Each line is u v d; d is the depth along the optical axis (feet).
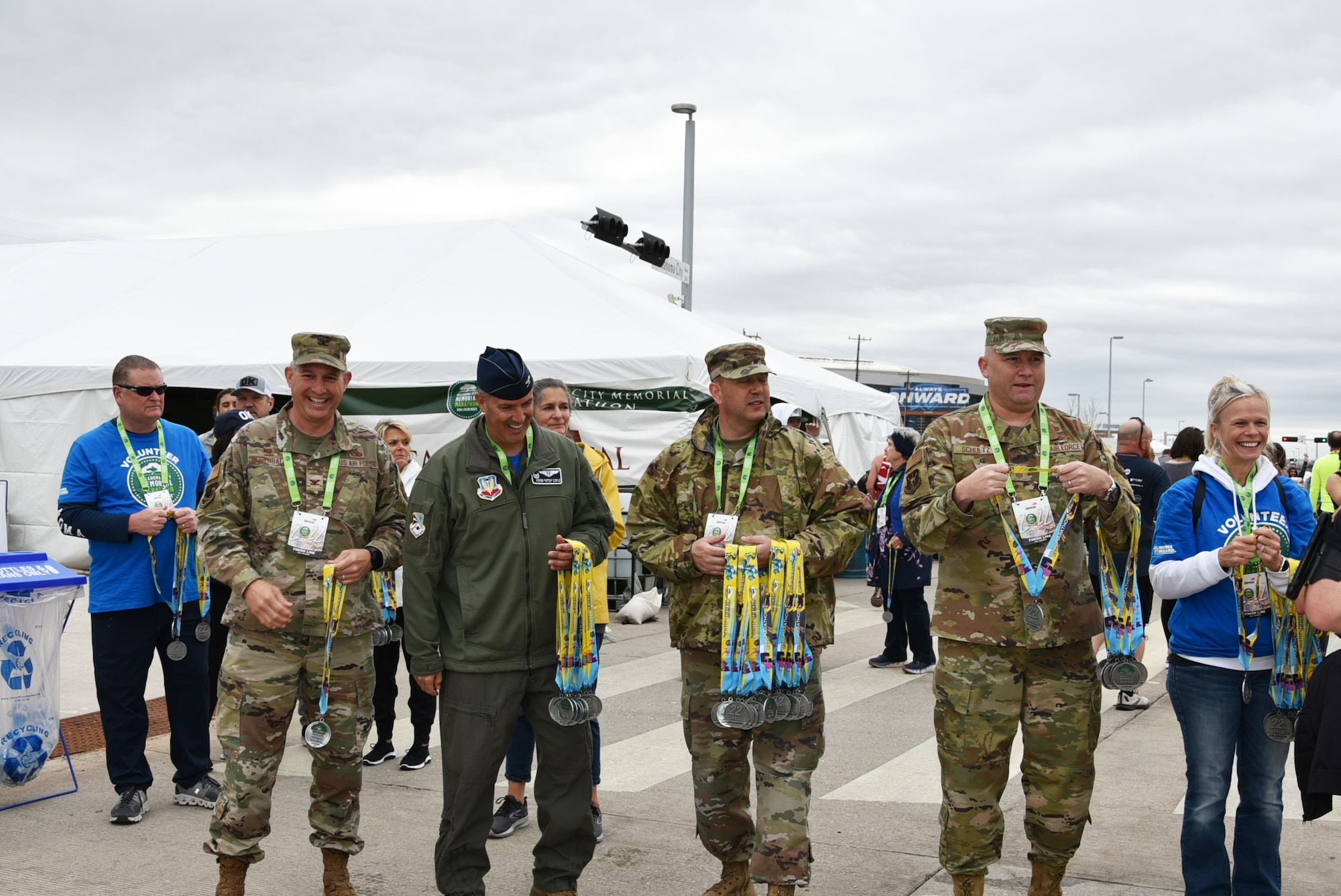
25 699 17.98
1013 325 12.69
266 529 13.85
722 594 13.24
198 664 17.95
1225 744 12.95
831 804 18.51
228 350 42.52
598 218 53.62
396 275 48.24
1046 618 12.35
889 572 29.45
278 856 15.92
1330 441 36.81
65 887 14.56
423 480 13.28
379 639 18.94
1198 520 13.20
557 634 13.32
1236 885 13.23
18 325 50.21
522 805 17.11
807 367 57.00
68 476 17.26
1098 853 15.87
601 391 40.83
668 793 19.06
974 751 12.66
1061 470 12.25
